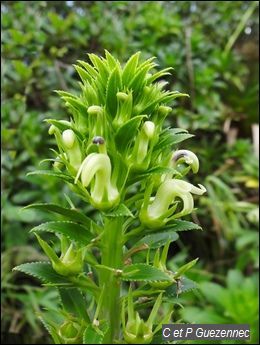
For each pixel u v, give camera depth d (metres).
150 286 0.18
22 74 0.44
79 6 0.53
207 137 0.54
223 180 0.52
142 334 0.16
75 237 0.17
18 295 0.41
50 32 0.49
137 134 0.17
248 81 0.57
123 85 0.17
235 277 0.41
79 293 0.18
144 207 0.17
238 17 0.57
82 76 0.17
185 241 0.50
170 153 0.17
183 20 0.55
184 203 0.17
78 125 0.17
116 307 0.18
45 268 0.18
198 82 0.51
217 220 0.47
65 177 0.17
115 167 0.16
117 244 0.17
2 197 0.39
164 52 0.51
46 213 0.41
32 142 0.46
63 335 0.18
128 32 0.51
